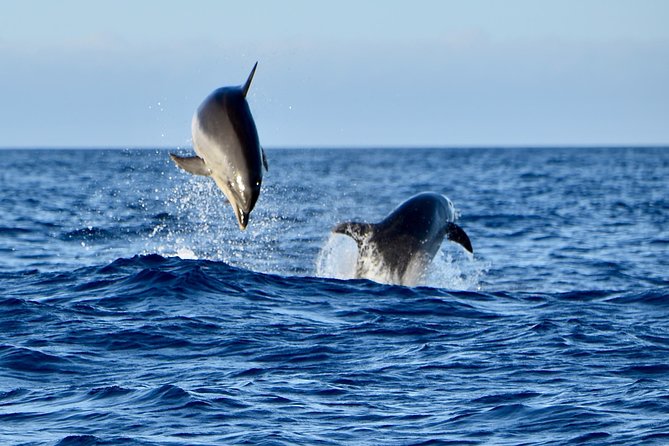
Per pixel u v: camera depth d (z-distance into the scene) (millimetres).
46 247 63406
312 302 38375
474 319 36031
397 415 24219
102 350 30531
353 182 165500
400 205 44094
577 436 22516
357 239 43250
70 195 123875
